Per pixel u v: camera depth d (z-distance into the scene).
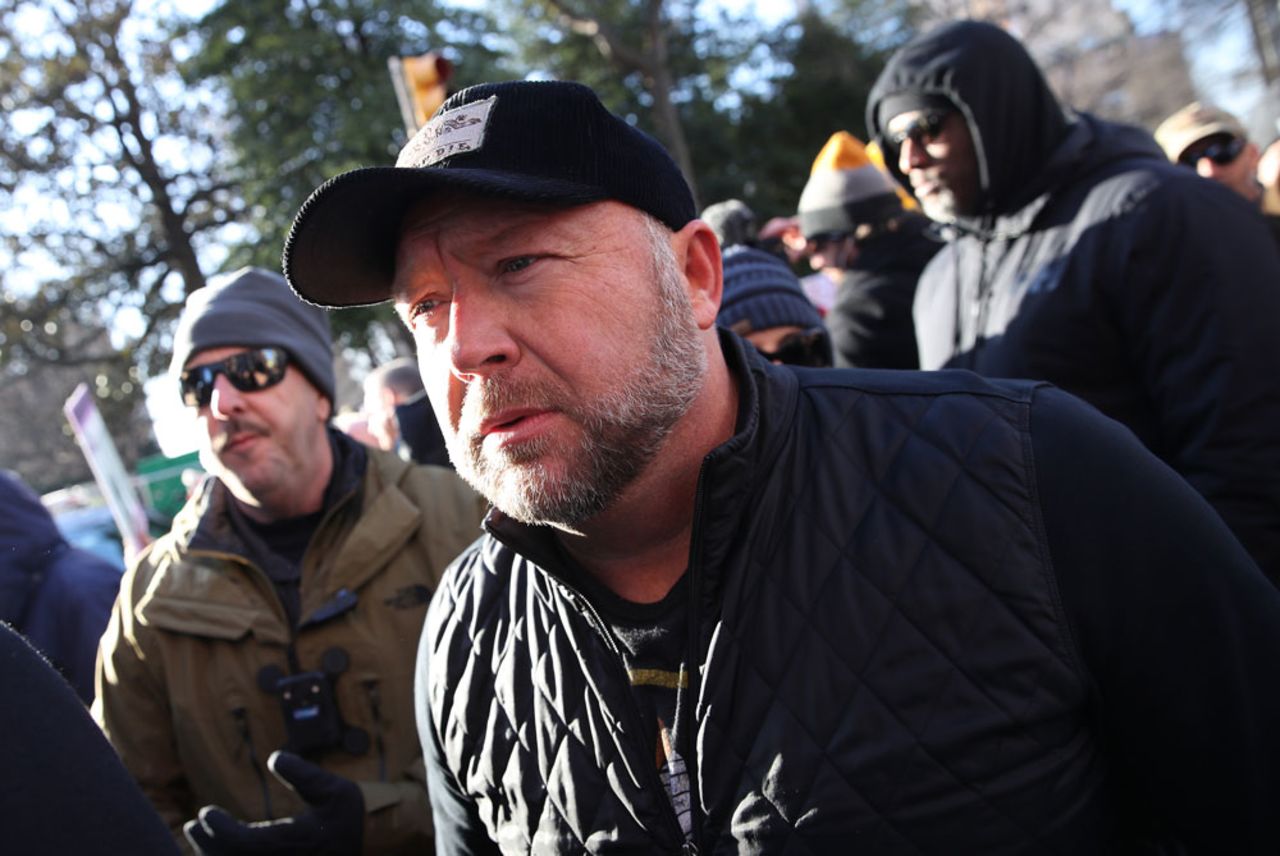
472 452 1.08
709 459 1.09
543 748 1.22
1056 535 1.08
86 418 4.66
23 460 29.59
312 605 2.05
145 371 18.44
